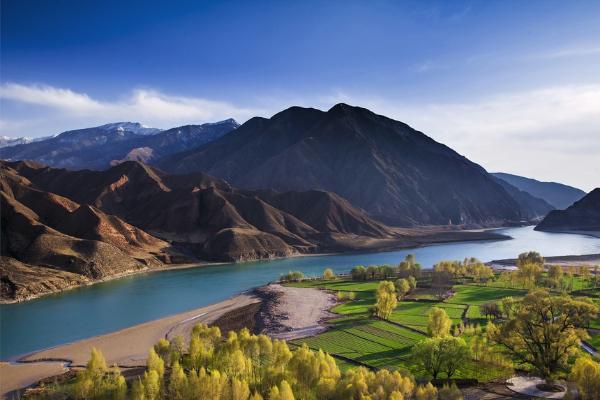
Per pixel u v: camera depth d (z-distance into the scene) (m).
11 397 80.62
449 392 60.69
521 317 72.44
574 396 59.75
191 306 151.88
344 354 93.50
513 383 69.00
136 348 106.94
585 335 72.19
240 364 72.44
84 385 68.75
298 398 63.53
